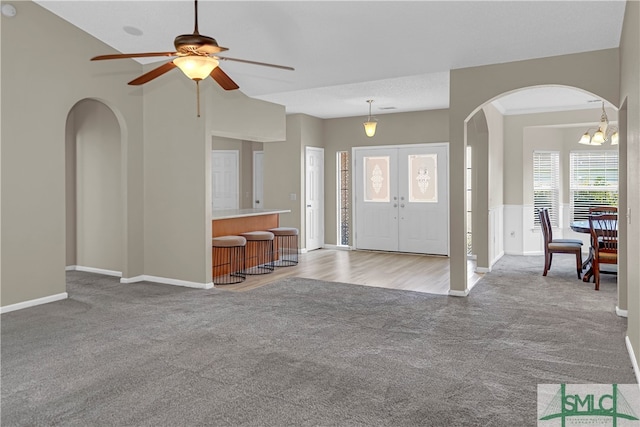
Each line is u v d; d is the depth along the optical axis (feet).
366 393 9.18
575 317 14.52
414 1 13.73
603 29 13.91
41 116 16.19
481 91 16.72
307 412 8.39
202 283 18.89
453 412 8.39
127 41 17.93
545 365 10.62
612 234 18.21
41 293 16.33
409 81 20.29
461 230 17.29
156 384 9.60
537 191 28.14
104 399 8.93
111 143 21.18
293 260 26.00
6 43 15.11
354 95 23.18
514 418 8.18
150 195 20.03
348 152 30.19
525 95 22.97
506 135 27.89
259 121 22.89
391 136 28.73
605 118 20.86
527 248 27.96
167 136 19.51
